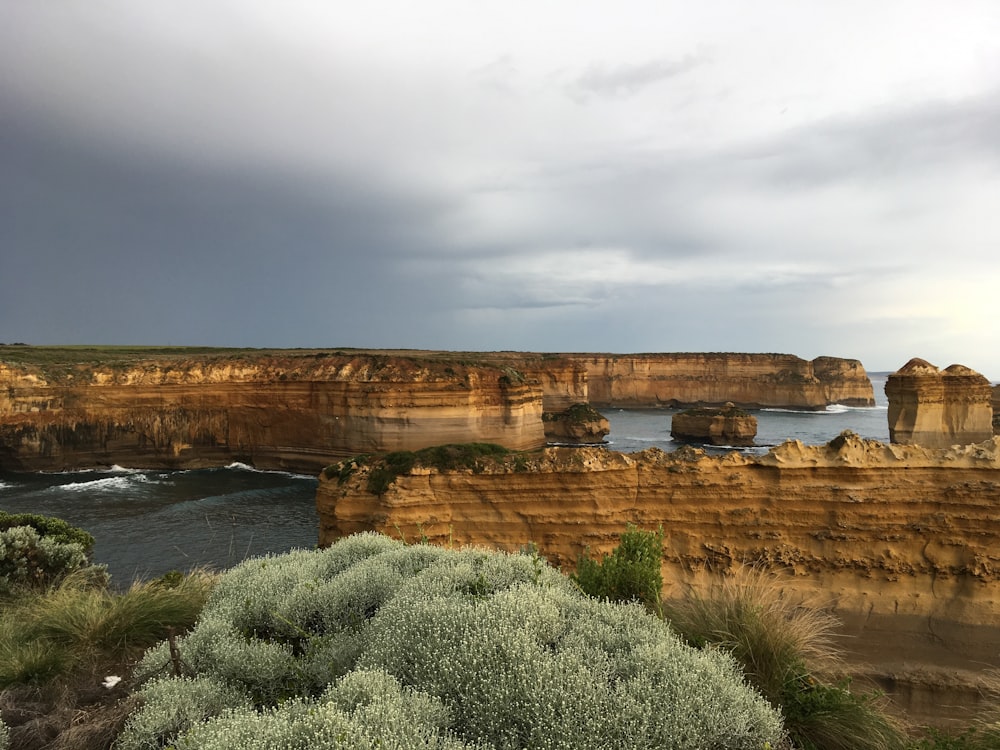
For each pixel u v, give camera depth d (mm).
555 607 5180
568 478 19234
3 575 9992
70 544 11539
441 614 4820
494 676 4113
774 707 5141
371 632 4996
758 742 4055
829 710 5207
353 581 6102
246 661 4855
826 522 17766
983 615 15898
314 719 3547
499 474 19609
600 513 18938
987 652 15320
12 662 5324
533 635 4613
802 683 5500
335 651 4949
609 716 3855
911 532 17109
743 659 5652
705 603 6742
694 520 18578
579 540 18906
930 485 17281
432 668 4297
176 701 4230
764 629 5941
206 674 4832
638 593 6492
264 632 5770
